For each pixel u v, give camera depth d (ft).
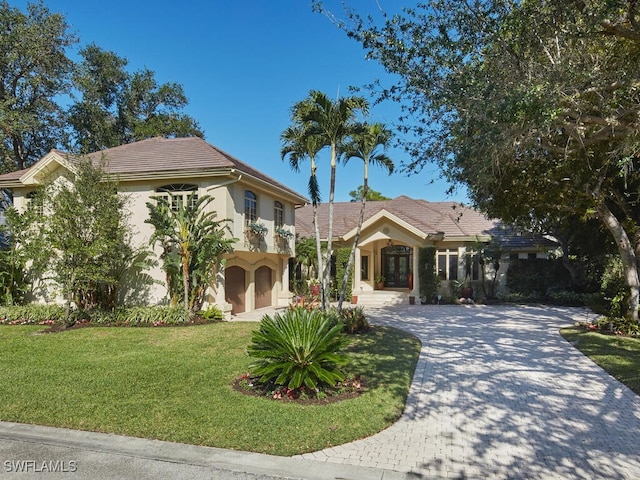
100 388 22.81
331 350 23.93
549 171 42.04
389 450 16.16
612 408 20.99
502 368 28.73
